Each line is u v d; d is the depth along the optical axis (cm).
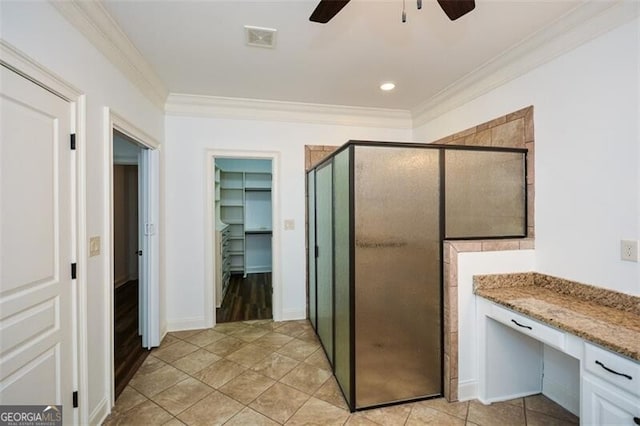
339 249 218
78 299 161
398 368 200
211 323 329
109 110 191
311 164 352
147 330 278
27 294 129
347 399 200
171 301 318
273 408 195
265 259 599
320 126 354
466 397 204
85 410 165
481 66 245
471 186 212
